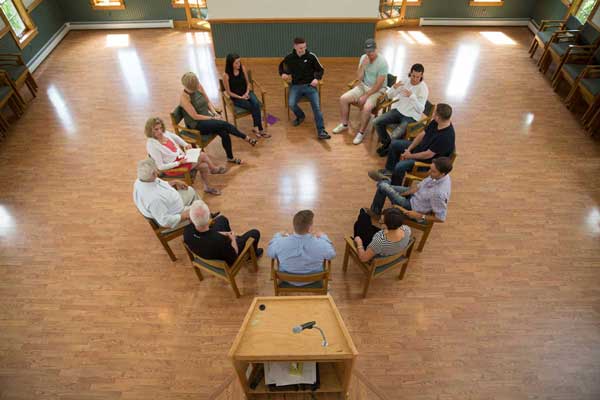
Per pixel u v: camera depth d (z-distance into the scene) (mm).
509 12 7578
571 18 6305
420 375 2953
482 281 3562
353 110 5727
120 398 2850
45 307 3395
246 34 6438
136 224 4098
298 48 4824
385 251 2975
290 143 5117
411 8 7543
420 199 3428
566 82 6242
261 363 2529
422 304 3398
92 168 4734
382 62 4762
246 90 4887
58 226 4070
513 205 4254
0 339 3170
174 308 3391
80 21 7633
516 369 2982
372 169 4723
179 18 7637
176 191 3443
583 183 4512
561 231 3992
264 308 2375
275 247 2844
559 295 3455
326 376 2492
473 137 5156
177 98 5895
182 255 3811
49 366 3016
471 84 6148
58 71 6547
